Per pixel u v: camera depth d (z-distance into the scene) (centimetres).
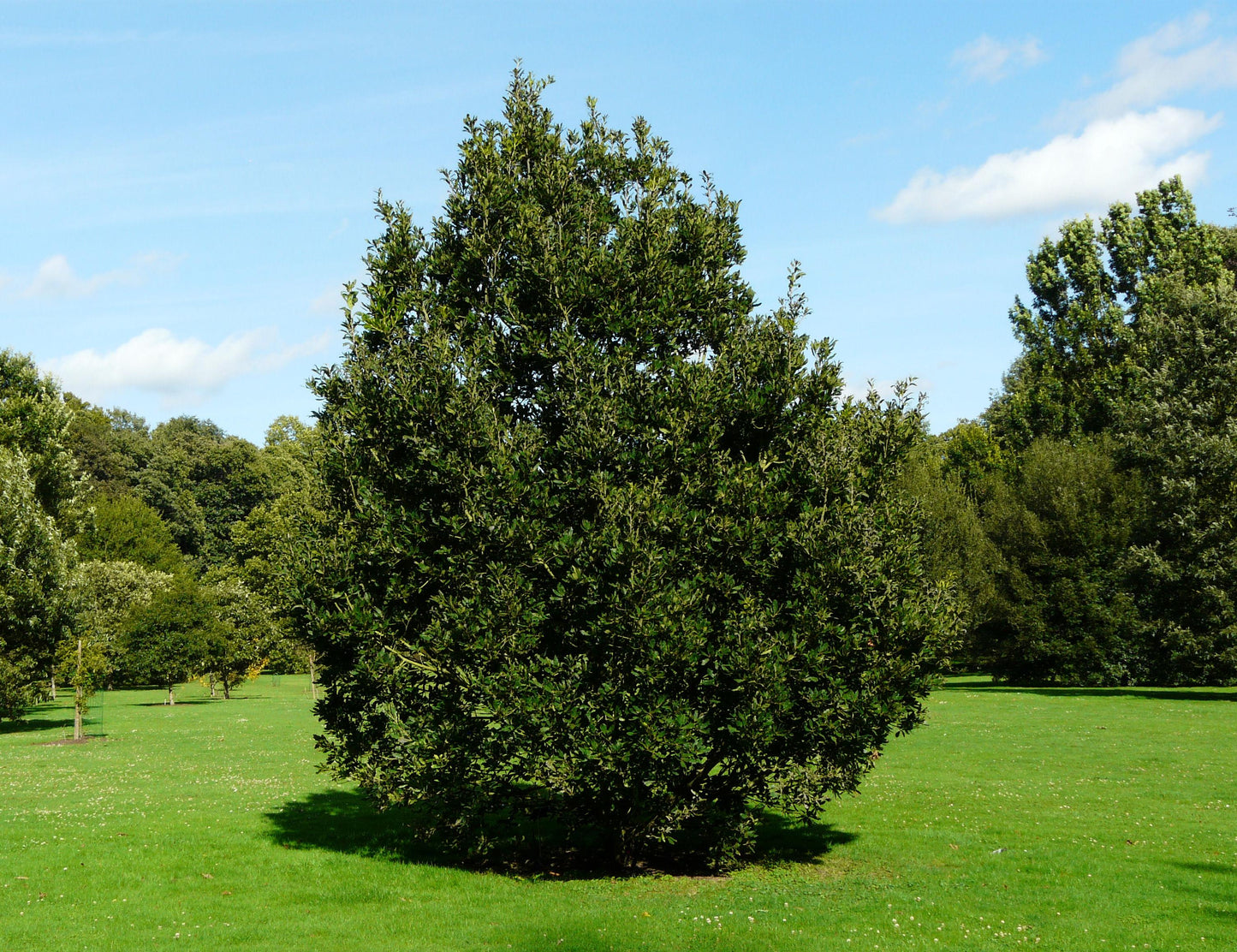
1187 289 4425
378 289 1444
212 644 5219
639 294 1439
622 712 1229
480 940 1091
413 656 1324
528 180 1527
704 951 1046
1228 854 1454
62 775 2359
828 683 1277
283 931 1121
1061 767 2328
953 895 1273
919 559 1415
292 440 8606
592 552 1261
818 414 1428
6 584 3469
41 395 4978
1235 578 3928
